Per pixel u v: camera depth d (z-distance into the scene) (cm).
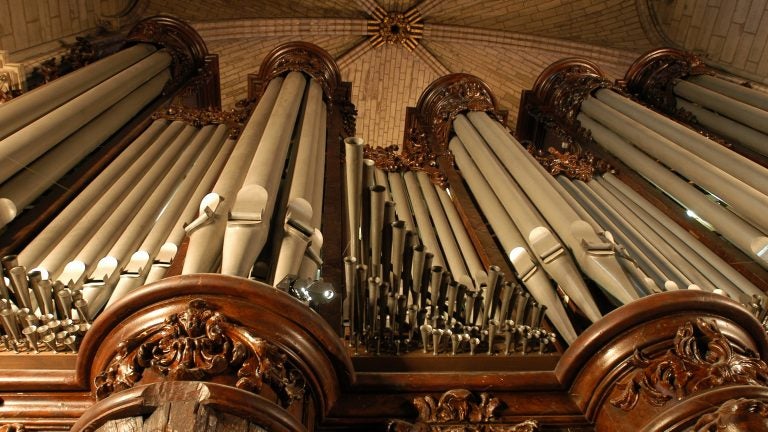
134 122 759
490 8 1151
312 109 697
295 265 398
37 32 810
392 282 443
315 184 534
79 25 913
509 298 417
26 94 639
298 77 786
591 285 475
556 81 918
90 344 349
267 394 317
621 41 1138
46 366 375
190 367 319
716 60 1027
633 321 370
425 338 401
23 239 494
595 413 370
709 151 663
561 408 372
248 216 420
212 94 929
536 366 400
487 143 709
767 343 390
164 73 857
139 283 442
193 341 326
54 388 361
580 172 710
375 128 1152
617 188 695
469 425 359
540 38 1138
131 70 771
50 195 565
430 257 412
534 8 1150
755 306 460
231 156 564
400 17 1131
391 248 429
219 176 577
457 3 1144
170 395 298
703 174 623
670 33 1114
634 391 356
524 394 376
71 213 522
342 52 1140
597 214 605
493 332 404
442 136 799
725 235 569
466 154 710
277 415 303
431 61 1151
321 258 465
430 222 583
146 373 324
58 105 648
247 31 1098
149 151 657
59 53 826
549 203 542
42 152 571
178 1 1067
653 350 365
